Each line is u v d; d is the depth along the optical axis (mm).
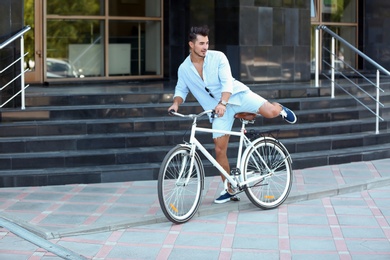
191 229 7926
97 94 11453
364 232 7832
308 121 11969
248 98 8508
